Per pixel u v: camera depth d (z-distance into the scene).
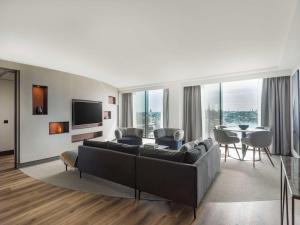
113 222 2.02
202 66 4.52
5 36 2.86
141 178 2.52
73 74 5.27
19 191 2.82
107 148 3.04
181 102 6.21
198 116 5.97
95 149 3.08
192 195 2.11
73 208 2.32
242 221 2.02
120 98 7.61
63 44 3.19
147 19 2.40
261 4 2.06
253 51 3.50
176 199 2.22
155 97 7.06
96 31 2.73
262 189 2.79
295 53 3.37
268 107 4.91
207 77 5.57
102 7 2.14
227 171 3.59
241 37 2.91
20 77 4.11
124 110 7.62
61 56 3.79
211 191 2.74
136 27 2.61
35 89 4.55
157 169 2.37
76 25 2.55
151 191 2.43
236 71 4.94
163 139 5.31
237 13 2.24
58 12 2.23
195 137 6.00
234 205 2.36
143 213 2.20
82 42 3.12
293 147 4.41
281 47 3.28
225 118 5.75
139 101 7.46
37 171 3.76
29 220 2.07
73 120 5.24
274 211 2.21
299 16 2.10
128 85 7.03
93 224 1.99
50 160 4.62
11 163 4.39
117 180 2.79
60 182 3.16
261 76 4.91
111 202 2.47
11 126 5.44
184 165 2.16
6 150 5.33
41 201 2.51
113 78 5.89
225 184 2.98
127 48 3.40
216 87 5.84
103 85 6.46
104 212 2.23
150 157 2.51
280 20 2.37
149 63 4.31
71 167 3.87
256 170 3.64
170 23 2.50
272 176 3.32
